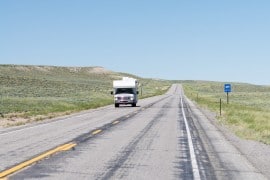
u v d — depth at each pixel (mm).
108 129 23828
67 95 97562
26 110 43219
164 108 52000
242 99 109688
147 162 12766
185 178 10578
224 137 20609
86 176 10500
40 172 10914
